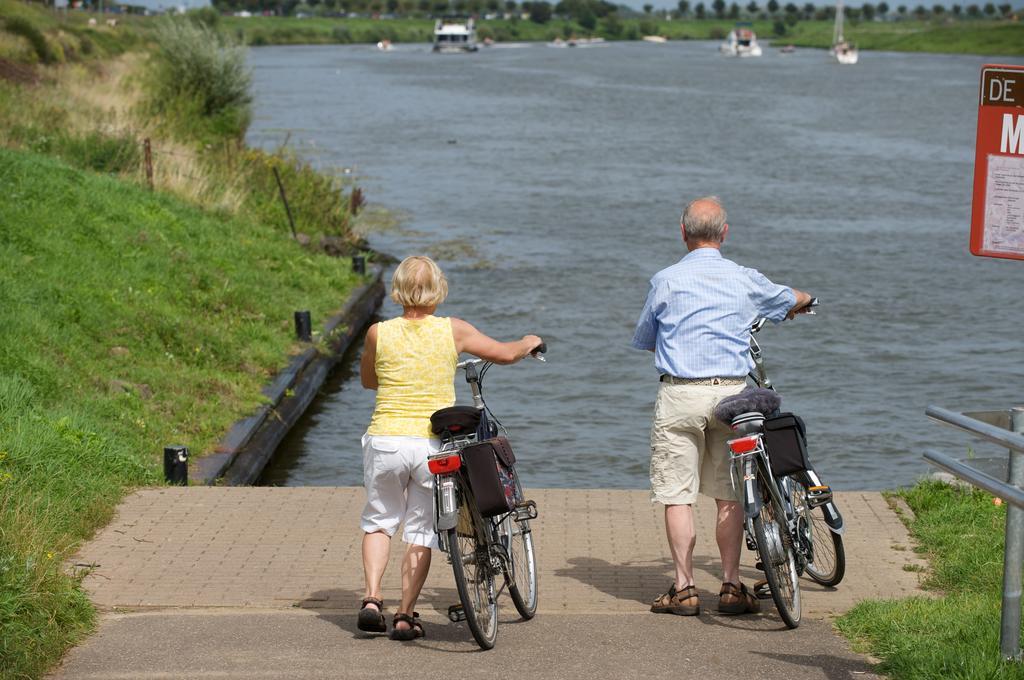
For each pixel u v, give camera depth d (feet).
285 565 65.31
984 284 218.59
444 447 51.19
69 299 124.98
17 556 54.75
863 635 51.93
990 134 43.98
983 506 71.97
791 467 54.49
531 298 203.51
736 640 52.24
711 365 56.03
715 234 58.08
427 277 52.85
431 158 416.46
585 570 65.57
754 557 67.92
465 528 52.60
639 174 383.45
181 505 76.23
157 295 139.74
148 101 295.89
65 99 266.57
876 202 323.98
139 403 108.88
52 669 48.14
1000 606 50.90
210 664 48.62
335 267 188.55
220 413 115.24
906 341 177.58
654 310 57.31
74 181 168.96
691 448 56.85
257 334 143.74
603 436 133.69
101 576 62.75
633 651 50.49
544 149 456.45
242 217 194.29
